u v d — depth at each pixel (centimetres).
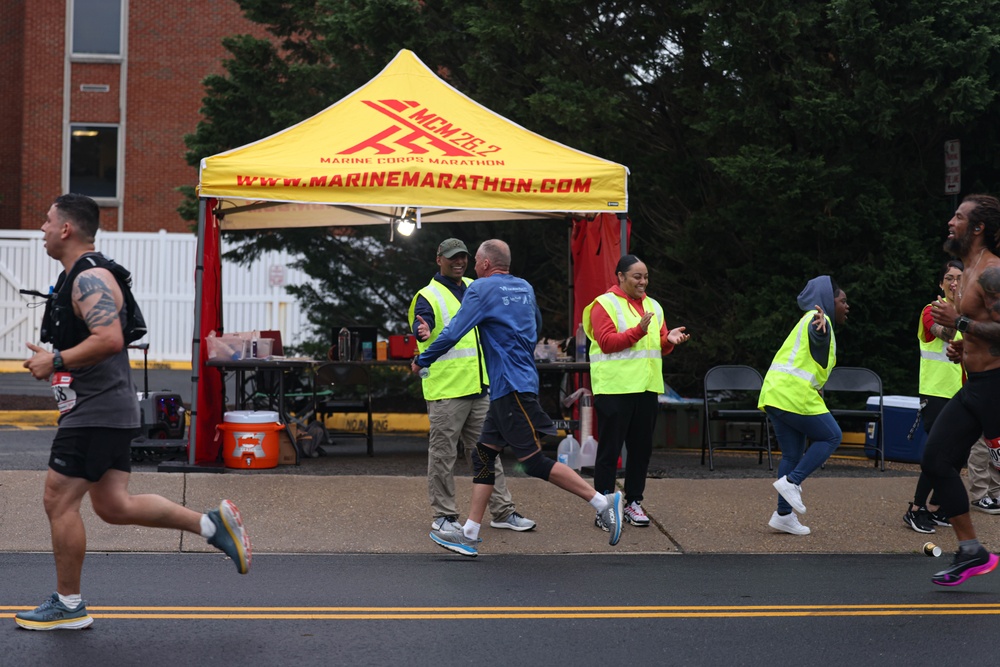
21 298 2281
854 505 909
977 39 1204
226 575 684
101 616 572
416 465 1085
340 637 539
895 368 1302
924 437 1137
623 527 840
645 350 827
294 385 1292
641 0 1343
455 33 1459
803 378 813
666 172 1386
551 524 844
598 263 1175
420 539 800
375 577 686
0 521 809
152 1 2600
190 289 2322
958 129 1291
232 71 1534
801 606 614
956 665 505
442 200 1011
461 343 792
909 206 1314
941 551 757
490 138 1077
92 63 2591
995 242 643
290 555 760
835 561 760
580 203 1036
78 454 533
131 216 2606
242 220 1276
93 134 2605
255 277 2272
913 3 1222
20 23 2670
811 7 1259
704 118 1323
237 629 552
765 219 1288
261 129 1524
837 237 1291
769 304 1288
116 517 552
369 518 844
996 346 629
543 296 1538
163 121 2611
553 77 1316
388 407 1593
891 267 1262
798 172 1224
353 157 1023
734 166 1221
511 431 720
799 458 834
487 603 616
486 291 726
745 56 1246
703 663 504
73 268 539
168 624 559
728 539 817
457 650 521
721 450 1316
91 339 522
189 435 1002
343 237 1580
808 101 1202
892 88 1233
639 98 1424
